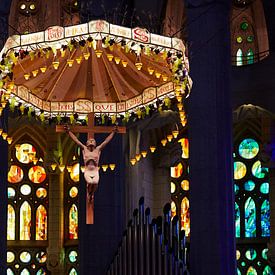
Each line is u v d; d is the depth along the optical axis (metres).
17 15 46.38
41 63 25.22
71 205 49.91
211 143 32.03
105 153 35.91
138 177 44.41
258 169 47.88
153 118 40.81
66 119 28.05
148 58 24.72
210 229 31.39
